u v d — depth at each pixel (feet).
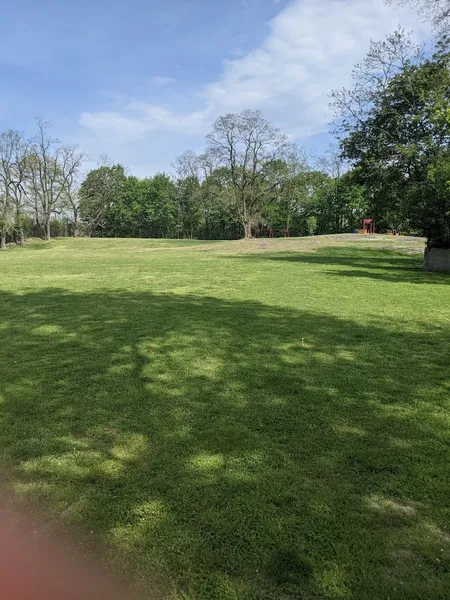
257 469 10.14
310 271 55.52
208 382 15.80
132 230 261.44
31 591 6.80
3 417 12.98
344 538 7.93
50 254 109.29
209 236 248.93
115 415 13.08
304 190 187.73
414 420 12.75
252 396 14.51
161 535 7.97
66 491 9.34
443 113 54.44
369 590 6.84
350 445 11.27
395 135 68.59
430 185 54.34
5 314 28.27
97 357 18.83
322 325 24.94
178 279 47.44
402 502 9.00
